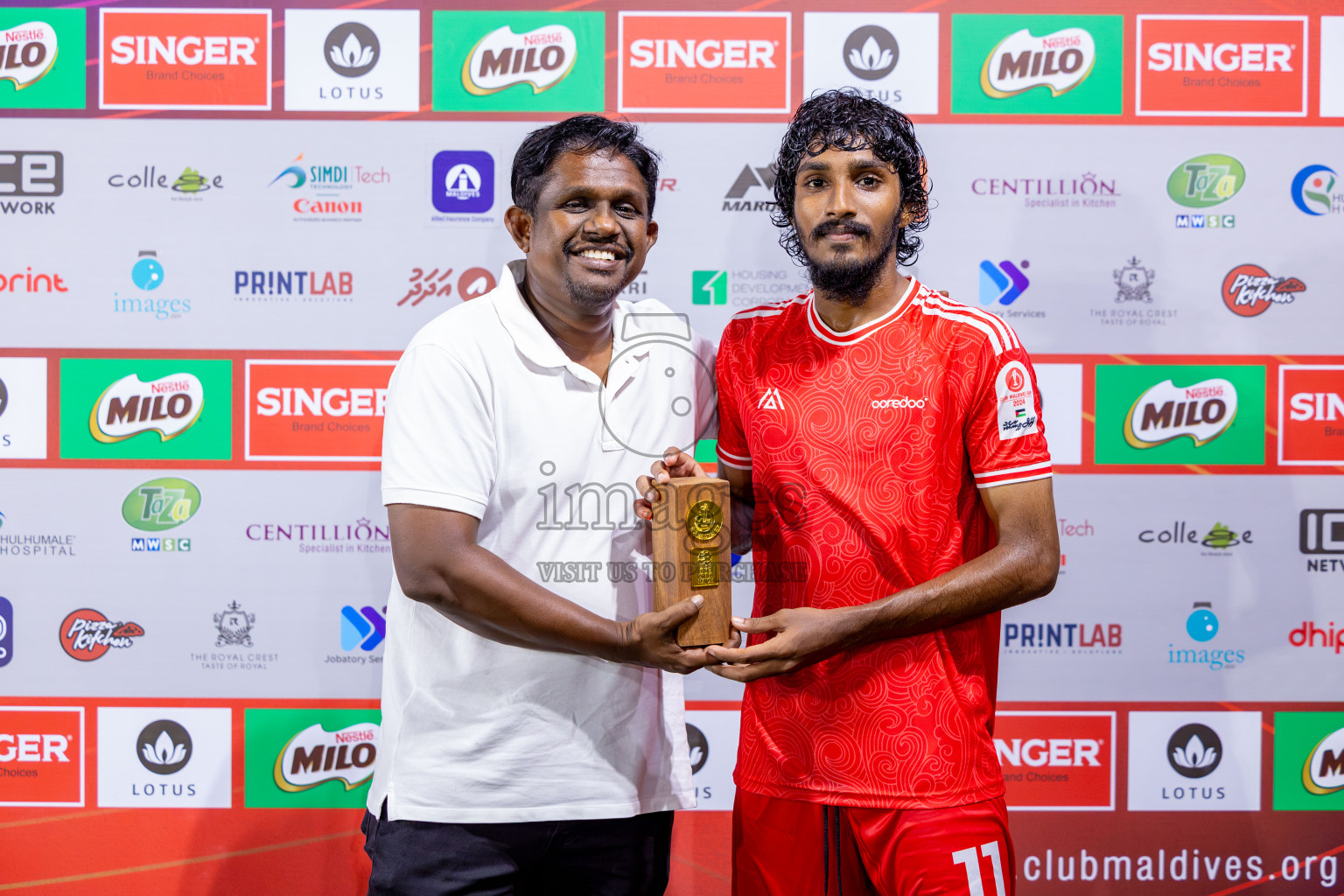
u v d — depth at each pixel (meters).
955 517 1.17
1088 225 1.74
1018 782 1.79
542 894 1.32
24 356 1.74
